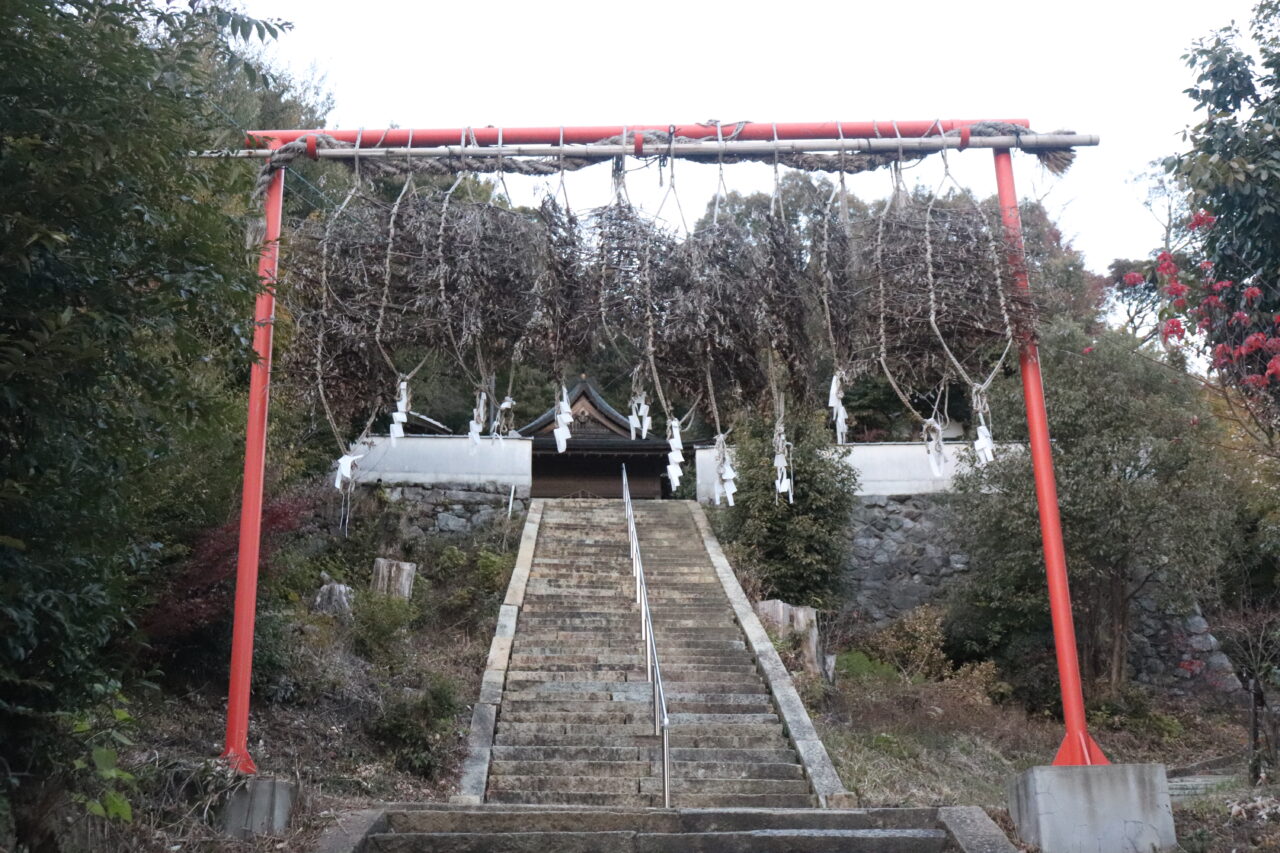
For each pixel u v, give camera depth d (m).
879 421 17.50
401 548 12.99
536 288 5.44
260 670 7.09
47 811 3.64
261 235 5.58
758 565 12.27
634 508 14.62
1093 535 10.91
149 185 3.90
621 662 8.99
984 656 12.28
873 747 8.30
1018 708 11.06
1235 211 5.52
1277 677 8.27
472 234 5.47
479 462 14.20
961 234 5.52
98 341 3.46
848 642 12.58
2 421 3.49
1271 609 12.27
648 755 7.24
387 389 5.66
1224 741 11.12
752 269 5.47
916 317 5.41
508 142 5.78
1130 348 11.77
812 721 8.59
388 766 6.75
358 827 4.70
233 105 11.14
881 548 13.84
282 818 4.65
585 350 5.55
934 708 10.06
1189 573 10.91
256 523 5.35
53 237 3.22
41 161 3.39
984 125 5.75
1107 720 11.11
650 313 5.37
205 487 6.71
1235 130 5.48
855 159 5.78
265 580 7.33
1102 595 11.90
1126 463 11.07
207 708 6.59
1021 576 11.79
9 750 3.64
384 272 5.46
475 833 4.69
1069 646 5.19
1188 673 12.48
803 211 5.85
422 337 5.54
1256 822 4.94
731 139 5.75
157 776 4.52
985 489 12.11
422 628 10.94
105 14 3.63
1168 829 4.67
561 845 4.65
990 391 12.09
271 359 5.56
